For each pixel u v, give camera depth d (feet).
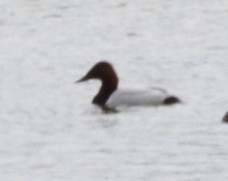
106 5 151.02
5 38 132.26
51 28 137.69
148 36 131.95
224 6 148.15
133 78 108.27
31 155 78.79
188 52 119.75
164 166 75.36
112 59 118.11
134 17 143.74
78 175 73.77
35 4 150.92
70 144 81.51
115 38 131.13
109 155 78.28
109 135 83.66
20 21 141.69
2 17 144.15
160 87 98.27
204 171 74.08
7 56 120.47
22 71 111.14
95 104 95.45
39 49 124.36
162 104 93.81
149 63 114.62
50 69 112.16
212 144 80.12
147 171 74.38
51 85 103.76
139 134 83.71
